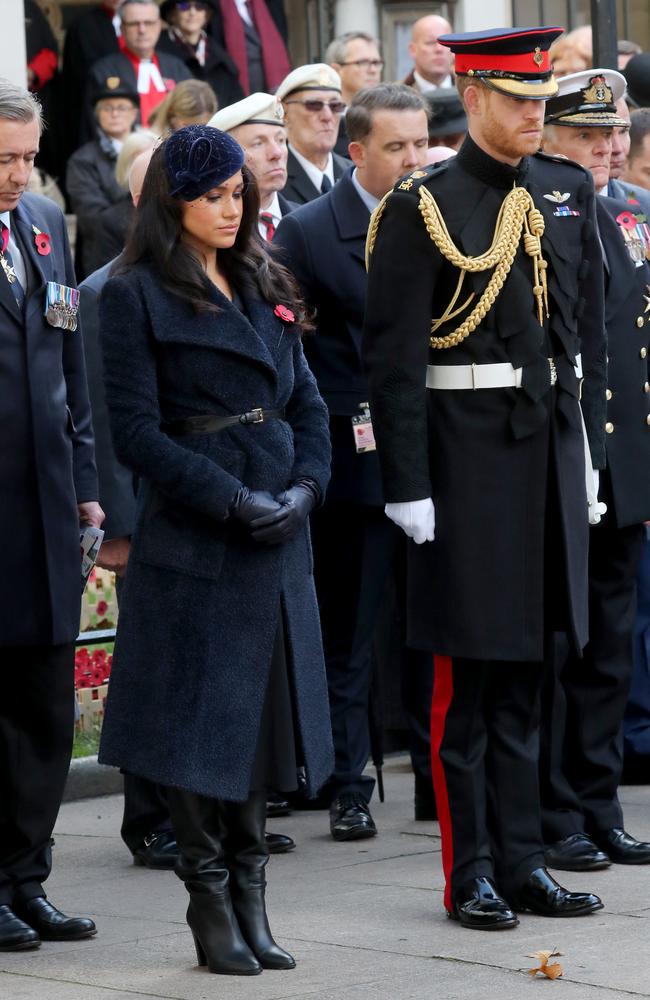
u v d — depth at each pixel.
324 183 27.66
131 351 16.53
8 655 18.34
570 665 21.16
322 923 18.55
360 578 23.77
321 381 23.53
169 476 16.33
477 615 17.86
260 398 16.75
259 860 16.97
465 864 18.30
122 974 16.86
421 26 36.44
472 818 18.31
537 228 17.98
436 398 18.08
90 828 24.55
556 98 21.56
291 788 16.80
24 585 18.11
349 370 23.44
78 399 19.14
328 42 43.03
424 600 18.23
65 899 20.41
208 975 16.62
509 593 17.92
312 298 23.44
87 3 42.06
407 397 17.91
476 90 17.89
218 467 16.42
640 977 16.05
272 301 17.12
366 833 22.88
